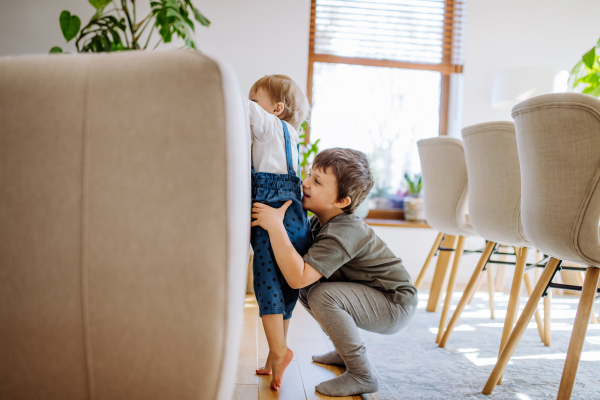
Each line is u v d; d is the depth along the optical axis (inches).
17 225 22.8
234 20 122.1
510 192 55.0
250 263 95.3
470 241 112.4
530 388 48.3
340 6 137.1
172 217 23.1
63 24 96.8
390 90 141.6
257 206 40.4
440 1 140.0
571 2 133.9
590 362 58.0
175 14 95.1
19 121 23.0
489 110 132.0
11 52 113.3
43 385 23.3
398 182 141.8
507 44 132.3
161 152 23.0
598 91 92.6
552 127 39.2
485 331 72.2
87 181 22.9
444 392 46.3
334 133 139.8
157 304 23.1
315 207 45.5
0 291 22.9
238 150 24.7
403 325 48.3
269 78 50.7
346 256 42.3
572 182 38.9
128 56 24.0
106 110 23.1
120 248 22.9
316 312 44.5
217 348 23.5
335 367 51.9
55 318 22.9
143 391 23.6
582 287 42.4
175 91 23.2
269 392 43.3
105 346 23.1
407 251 127.6
